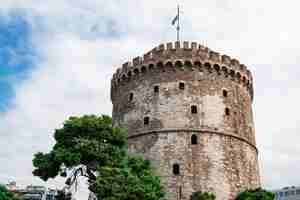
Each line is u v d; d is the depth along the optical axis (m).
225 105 52.69
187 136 49.75
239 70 55.91
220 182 48.06
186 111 51.03
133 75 55.78
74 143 41.03
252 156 53.59
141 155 50.50
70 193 41.16
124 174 36.75
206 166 48.44
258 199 46.31
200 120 50.66
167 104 51.72
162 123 50.88
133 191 35.25
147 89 53.69
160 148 49.66
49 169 40.38
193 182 47.47
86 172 41.38
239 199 47.41
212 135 50.19
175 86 52.44
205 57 53.84
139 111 53.22
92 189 36.81
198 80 52.81
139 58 55.78
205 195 45.22
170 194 46.97
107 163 39.34
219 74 54.03
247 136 53.81
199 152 49.06
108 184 35.44
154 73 54.03
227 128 51.53
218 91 52.94
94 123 41.66
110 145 40.84
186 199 46.62
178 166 48.41
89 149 39.69
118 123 55.41
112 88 60.31
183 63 53.28
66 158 38.81
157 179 40.31
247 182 50.66
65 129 41.59
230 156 50.28
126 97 55.75
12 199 39.59
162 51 54.38
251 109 57.66
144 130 51.59
